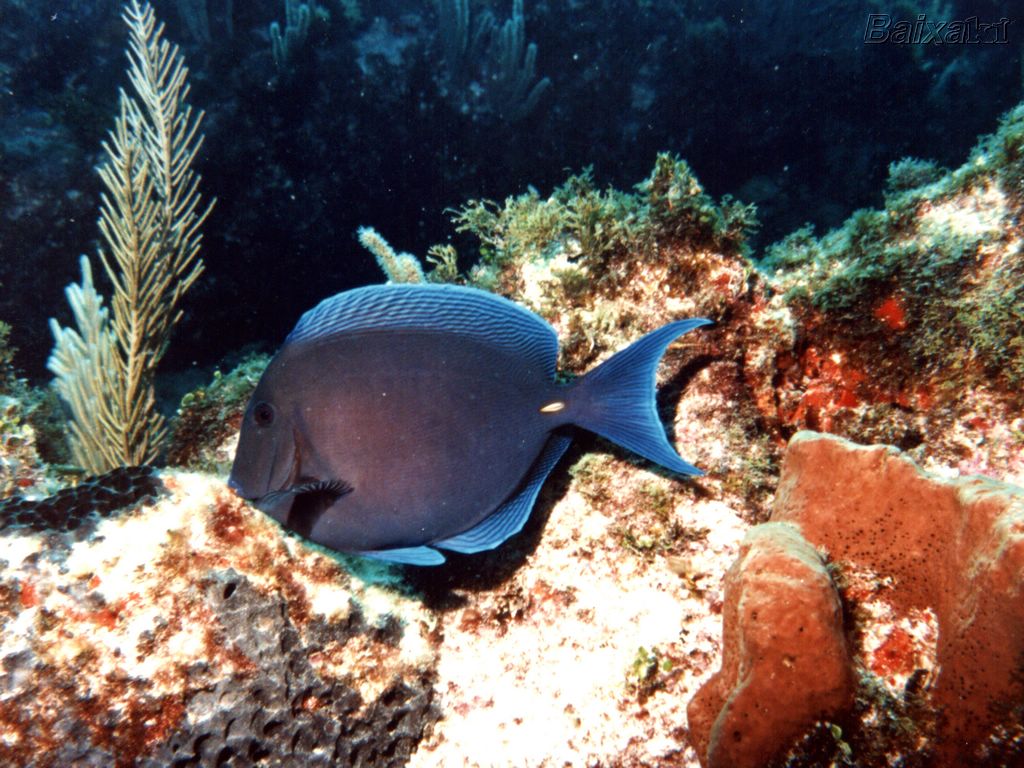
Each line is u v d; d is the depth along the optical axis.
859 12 1.61
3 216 1.16
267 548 0.38
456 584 0.43
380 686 0.38
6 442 0.49
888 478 0.34
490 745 0.38
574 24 1.54
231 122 1.30
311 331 0.35
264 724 0.35
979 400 0.44
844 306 0.47
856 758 0.31
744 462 0.43
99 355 0.59
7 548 0.34
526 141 1.50
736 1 1.62
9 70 1.22
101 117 1.24
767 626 0.31
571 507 0.43
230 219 1.32
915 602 0.34
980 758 0.30
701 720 0.34
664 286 0.47
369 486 0.35
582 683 0.39
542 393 0.36
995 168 0.48
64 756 0.32
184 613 0.35
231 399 0.56
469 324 0.36
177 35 1.32
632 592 0.40
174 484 0.38
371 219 1.44
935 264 0.45
